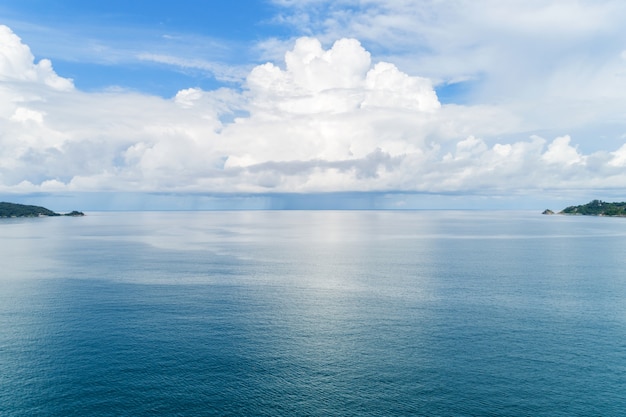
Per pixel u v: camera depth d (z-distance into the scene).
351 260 112.56
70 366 43.78
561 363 44.25
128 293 72.69
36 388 39.62
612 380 40.88
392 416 35.53
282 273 92.06
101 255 123.81
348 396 38.34
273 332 53.06
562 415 35.72
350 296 70.44
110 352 47.06
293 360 45.09
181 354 46.53
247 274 90.81
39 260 112.69
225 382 40.69
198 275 89.62
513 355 46.19
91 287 77.44
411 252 130.75
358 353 46.75
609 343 49.25
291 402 37.47
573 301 66.75
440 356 45.94
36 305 64.88
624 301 66.69
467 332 52.88
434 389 39.44
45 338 51.06
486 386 39.91
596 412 36.03
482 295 70.81
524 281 82.31
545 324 55.62
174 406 36.91
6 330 53.75
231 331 53.41
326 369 43.09
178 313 60.69
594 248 139.12
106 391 39.06
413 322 56.69
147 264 105.31
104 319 58.00
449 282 81.56
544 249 136.88
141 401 37.56
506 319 57.81
